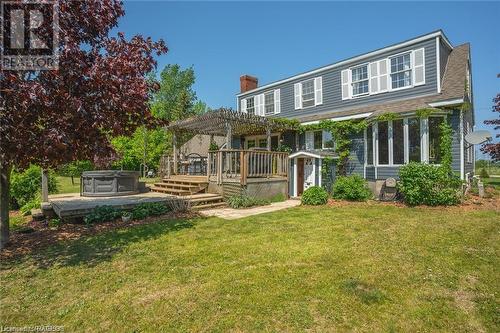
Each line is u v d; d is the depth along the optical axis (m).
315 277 3.71
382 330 2.60
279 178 11.90
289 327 2.63
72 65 4.43
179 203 8.86
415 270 3.93
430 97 11.20
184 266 4.18
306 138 15.27
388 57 12.94
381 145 11.46
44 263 4.35
